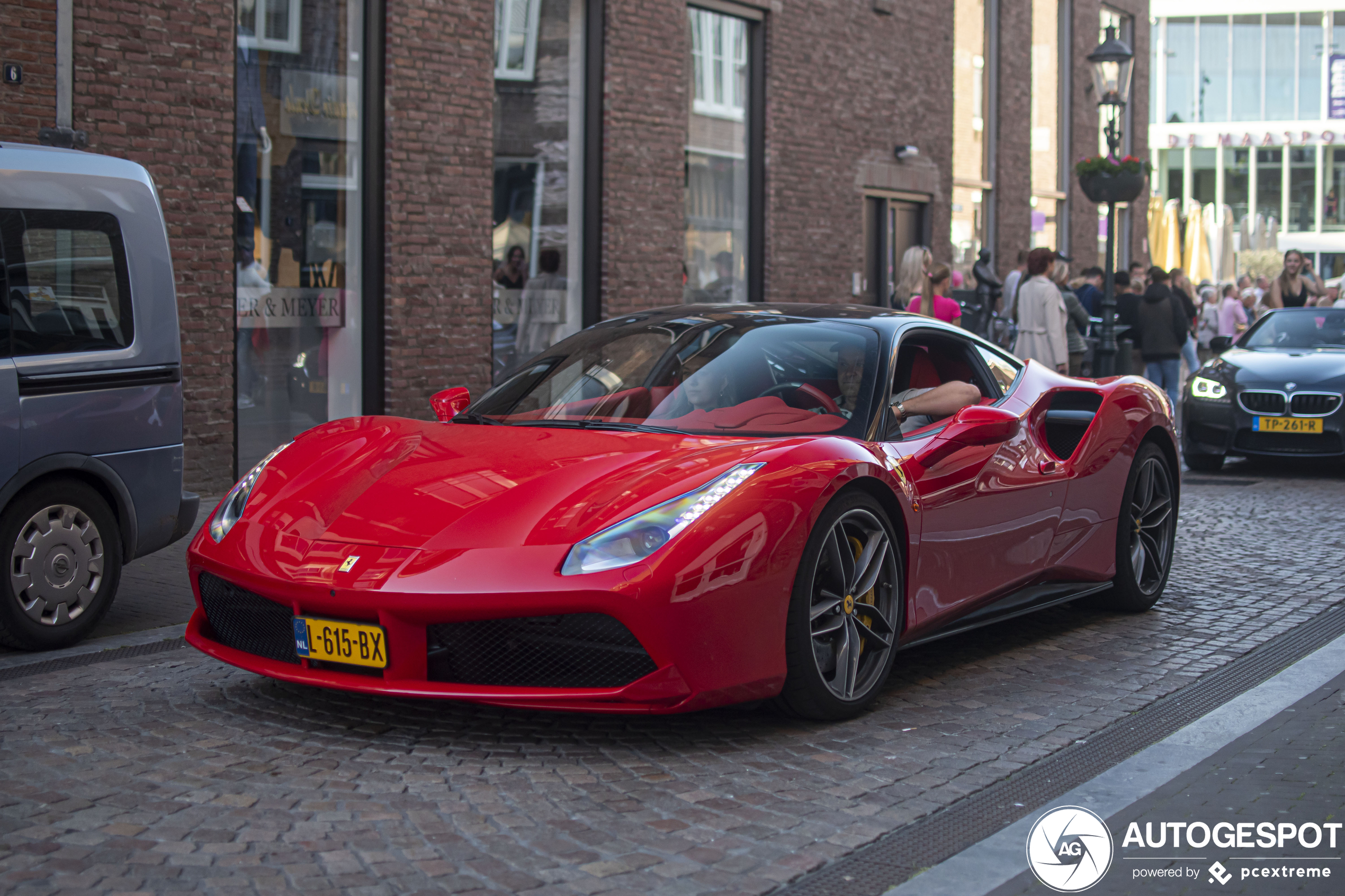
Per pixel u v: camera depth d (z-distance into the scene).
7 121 7.51
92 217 5.03
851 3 14.16
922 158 15.53
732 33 12.91
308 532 3.81
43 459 4.78
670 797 3.31
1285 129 47.66
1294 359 10.95
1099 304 15.13
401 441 4.32
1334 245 45.00
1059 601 5.15
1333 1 46.81
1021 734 3.91
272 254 9.21
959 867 2.90
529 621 3.51
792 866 2.88
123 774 3.42
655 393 4.51
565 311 11.36
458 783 3.39
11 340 4.72
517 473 3.88
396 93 9.70
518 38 10.84
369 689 3.57
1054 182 19.58
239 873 2.79
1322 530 7.95
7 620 4.70
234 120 8.64
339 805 3.21
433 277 10.00
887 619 4.14
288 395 9.35
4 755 3.58
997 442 4.60
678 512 3.60
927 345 4.87
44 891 2.67
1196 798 3.35
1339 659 4.82
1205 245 30.31
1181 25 48.41
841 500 3.93
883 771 3.55
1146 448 5.64
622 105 11.49
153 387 5.20
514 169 10.89
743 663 3.63
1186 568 6.74
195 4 8.38
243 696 4.18
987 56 17.23
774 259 13.34
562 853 2.93
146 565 6.53
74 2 7.78
